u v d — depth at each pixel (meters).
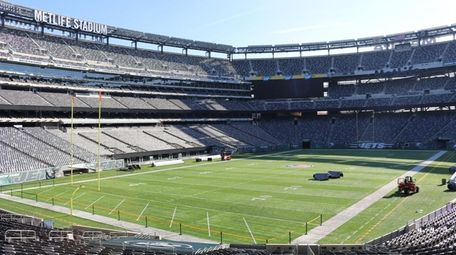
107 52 98.06
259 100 123.25
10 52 76.44
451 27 103.31
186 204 40.53
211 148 94.44
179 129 100.12
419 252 18.72
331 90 119.25
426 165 66.00
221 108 110.25
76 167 64.00
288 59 127.00
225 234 30.45
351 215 35.22
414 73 108.50
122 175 62.09
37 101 74.12
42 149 66.31
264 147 103.44
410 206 37.88
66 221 34.22
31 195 45.69
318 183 51.28
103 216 36.12
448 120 100.81
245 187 49.56
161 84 103.25
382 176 55.59
